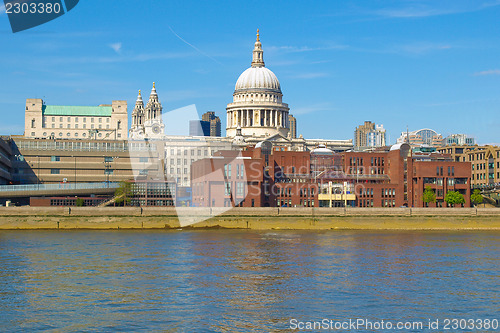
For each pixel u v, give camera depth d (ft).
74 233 487.20
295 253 347.56
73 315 199.82
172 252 347.36
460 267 297.74
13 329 184.44
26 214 533.55
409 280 261.44
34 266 291.38
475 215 585.63
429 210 582.76
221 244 394.52
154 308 209.05
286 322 193.57
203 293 232.32
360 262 312.09
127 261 309.42
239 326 189.06
